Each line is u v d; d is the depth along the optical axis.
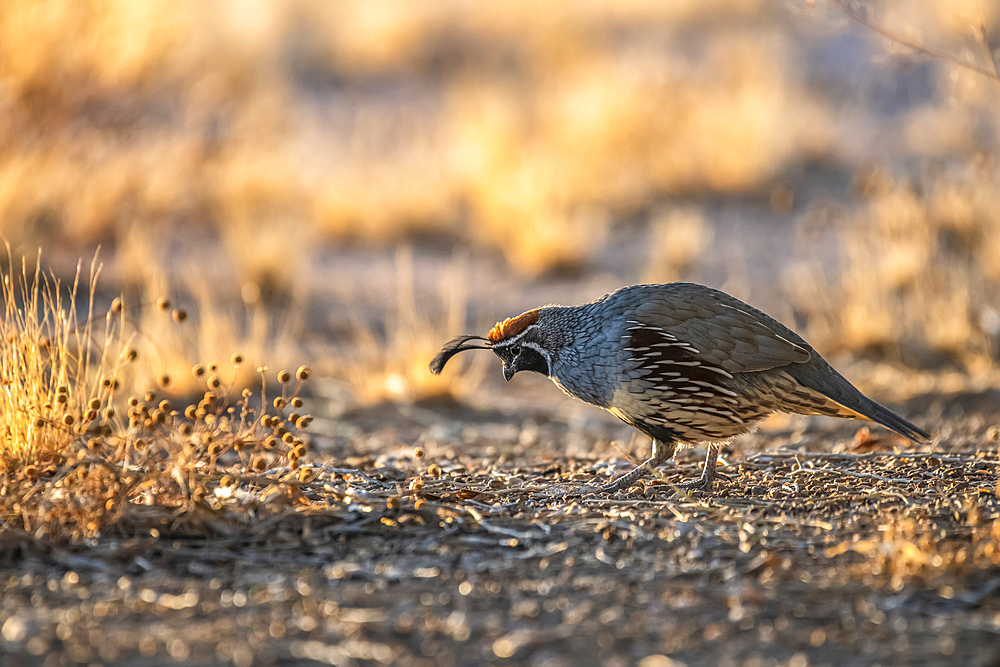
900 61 12.97
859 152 23.19
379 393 12.90
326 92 28.05
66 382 7.84
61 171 16.97
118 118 18.28
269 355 14.01
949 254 16.92
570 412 12.81
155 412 7.16
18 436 7.33
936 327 14.62
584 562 6.11
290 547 6.41
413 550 6.35
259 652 4.96
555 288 18.11
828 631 5.14
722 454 9.42
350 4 31.20
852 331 14.87
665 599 5.55
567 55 28.19
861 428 10.76
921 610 5.36
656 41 30.14
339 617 5.37
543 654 4.96
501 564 6.11
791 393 7.94
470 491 7.59
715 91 24.62
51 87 16.47
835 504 7.24
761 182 21.73
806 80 26.30
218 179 19.81
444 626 5.26
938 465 8.39
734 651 4.96
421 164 22.36
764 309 16.66
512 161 21.17
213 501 6.91
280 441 9.63
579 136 22.69
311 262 18.89
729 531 6.60
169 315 13.49
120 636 5.14
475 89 25.98
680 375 7.71
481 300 17.38
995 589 5.55
